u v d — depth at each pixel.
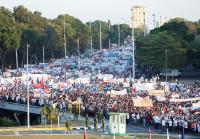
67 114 198.25
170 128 169.88
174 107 183.75
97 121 171.00
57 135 152.75
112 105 191.75
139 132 165.62
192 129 164.50
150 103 181.00
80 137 149.50
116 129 153.38
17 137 149.25
